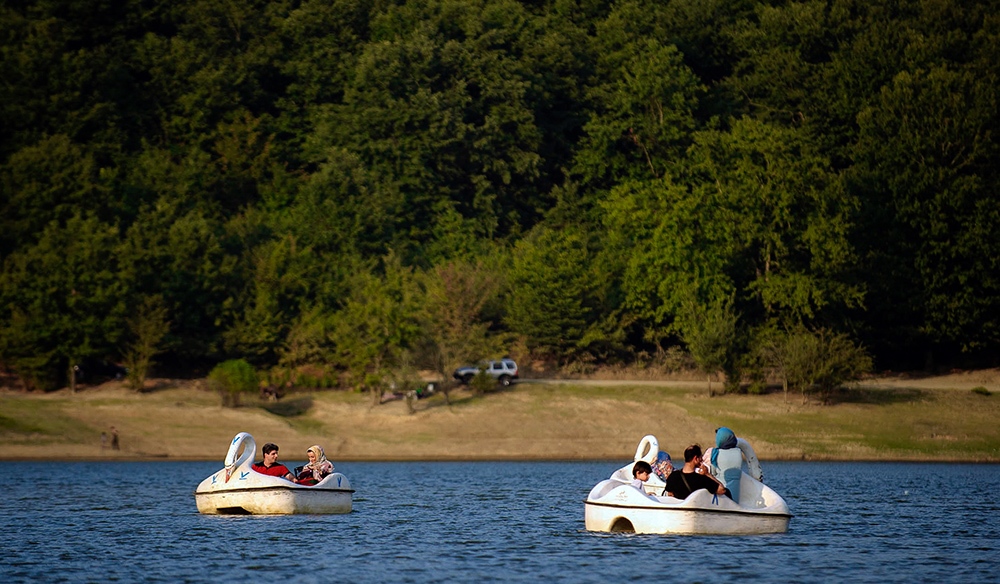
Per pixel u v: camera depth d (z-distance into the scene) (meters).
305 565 87.00
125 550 94.69
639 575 82.25
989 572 85.88
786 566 86.50
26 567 86.25
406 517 121.00
